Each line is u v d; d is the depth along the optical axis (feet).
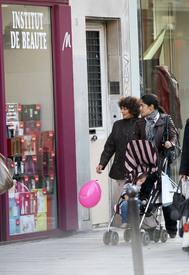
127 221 61.57
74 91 69.00
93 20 72.74
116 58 73.87
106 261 55.31
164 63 79.92
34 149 66.85
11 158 65.26
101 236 67.92
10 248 62.49
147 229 63.82
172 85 80.84
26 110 66.39
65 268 53.01
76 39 69.26
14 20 65.51
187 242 51.31
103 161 65.62
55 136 68.28
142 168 61.87
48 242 65.26
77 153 69.21
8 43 65.16
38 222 67.05
